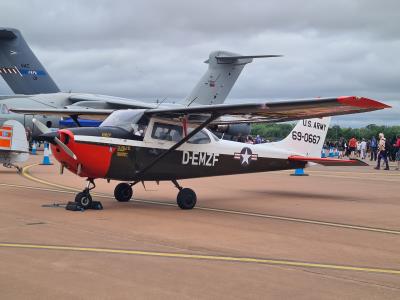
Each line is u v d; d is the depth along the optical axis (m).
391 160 37.66
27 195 12.27
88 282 5.10
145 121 10.38
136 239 7.34
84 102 35.09
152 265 5.83
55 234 7.51
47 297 4.61
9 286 4.91
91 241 7.09
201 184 16.36
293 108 9.59
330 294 4.91
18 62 37.84
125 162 10.08
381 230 8.73
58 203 10.94
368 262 6.32
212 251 6.70
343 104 9.00
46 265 5.70
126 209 10.38
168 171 10.75
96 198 12.12
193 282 5.19
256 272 5.65
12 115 33.22
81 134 9.54
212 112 10.17
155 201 11.86
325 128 14.08
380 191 15.34
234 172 12.06
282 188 15.73
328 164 13.18
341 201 12.72
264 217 9.86
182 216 9.70
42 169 20.55
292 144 13.34
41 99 35.41
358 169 27.06
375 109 9.30
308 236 7.97
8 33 37.09
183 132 10.86
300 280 5.37
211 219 9.42
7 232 7.58
